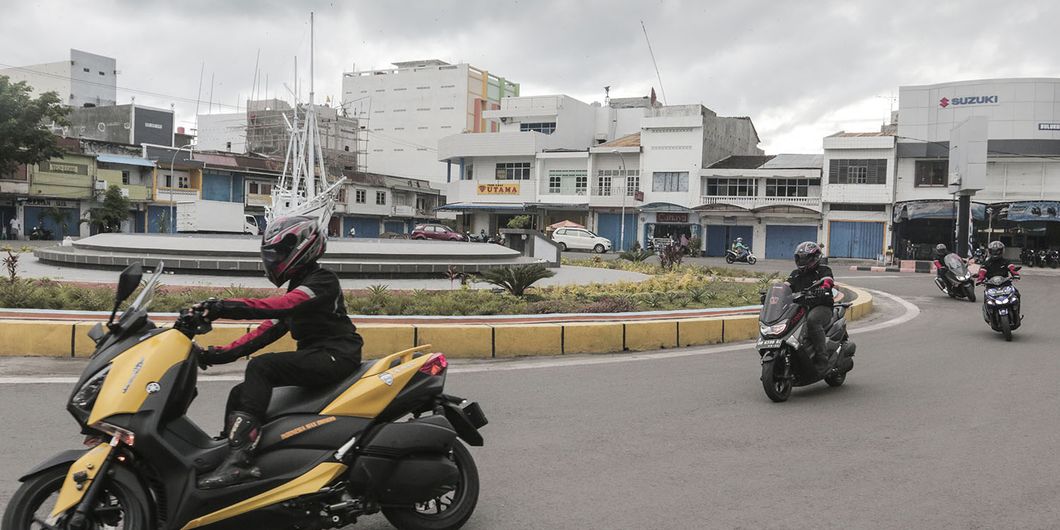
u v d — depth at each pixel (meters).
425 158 79.19
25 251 22.25
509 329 9.91
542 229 55.16
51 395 6.97
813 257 7.74
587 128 61.69
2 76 36.09
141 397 3.38
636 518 4.34
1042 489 4.84
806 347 7.52
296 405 3.84
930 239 44.19
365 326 9.47
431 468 3.90
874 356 10.44
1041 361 9.96
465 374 8.62
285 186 37.47
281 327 4.14
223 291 12.07
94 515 3.39
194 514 3.47
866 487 4.89
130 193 49.66
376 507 3.90
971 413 6.97
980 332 13.18
